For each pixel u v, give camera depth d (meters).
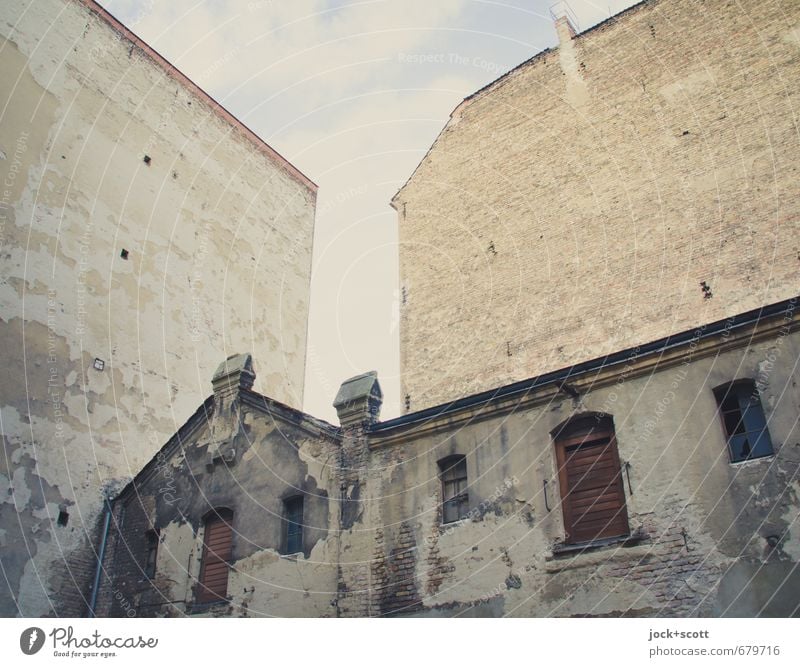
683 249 20.22
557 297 22.12
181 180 26.91
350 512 15.81
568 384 14.20
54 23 23.81
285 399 28.67
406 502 15.33
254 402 18.53
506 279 23.56
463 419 15.33
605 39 24.38
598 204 22.44
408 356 24.91
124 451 22.23
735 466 12.29
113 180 24.47
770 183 19.39
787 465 11.82
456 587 14.09
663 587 12.18
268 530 16.86
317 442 17.00
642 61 23.22
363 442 16.25
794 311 12.54
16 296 20.88
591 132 23.48
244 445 18.27
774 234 18.81
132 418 22.81
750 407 12.64
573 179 23.31
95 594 19.48
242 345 27.52
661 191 21.31
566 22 25.50
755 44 21.09
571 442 14.09
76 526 20.23
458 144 27.00
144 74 26.48
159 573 18.39
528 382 14.66
